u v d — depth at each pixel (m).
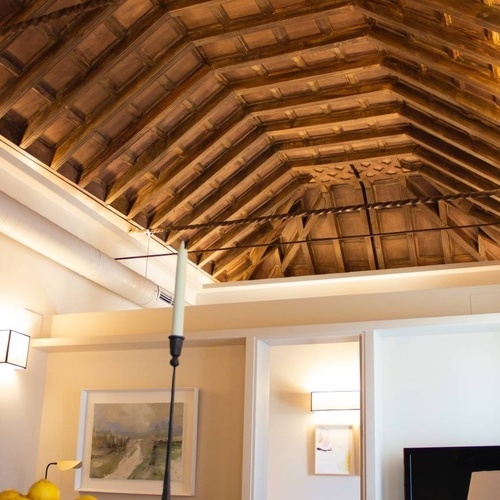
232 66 6.71
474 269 8.78
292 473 7.47
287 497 7.42
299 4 6.03
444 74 6.05
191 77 6.86
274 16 6.12
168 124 7.33
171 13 6.09
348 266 9.90
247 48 6.63
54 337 6.89
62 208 7.33
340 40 6.26
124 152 7.17
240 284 9.70
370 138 7.76
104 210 7.68
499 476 2.22
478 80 5.56
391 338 5.57
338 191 9.24
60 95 6.37
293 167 8.63
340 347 7.65
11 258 6.64
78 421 6.34
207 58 6.79
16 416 6.35
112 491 6.04
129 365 6.37
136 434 6.11
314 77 6.80
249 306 5.99
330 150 8.32
